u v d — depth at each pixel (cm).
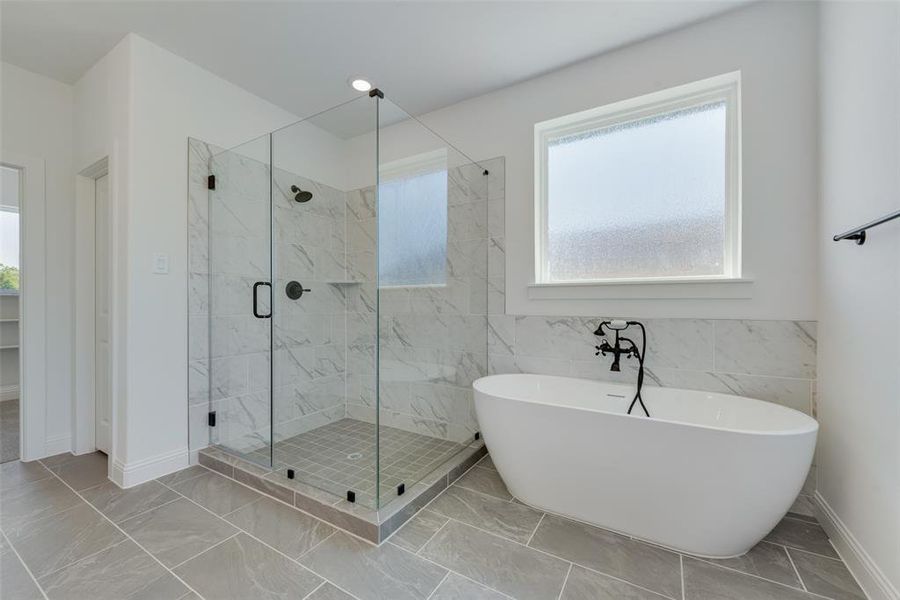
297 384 253
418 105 274
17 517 173
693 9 186
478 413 200
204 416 233
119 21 191
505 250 255
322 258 246
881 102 125
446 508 185
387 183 213
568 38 207
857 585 133
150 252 208
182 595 128
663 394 202
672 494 149
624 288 215
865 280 133
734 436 135
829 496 160
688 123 213
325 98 265
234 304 239
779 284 180
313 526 168
